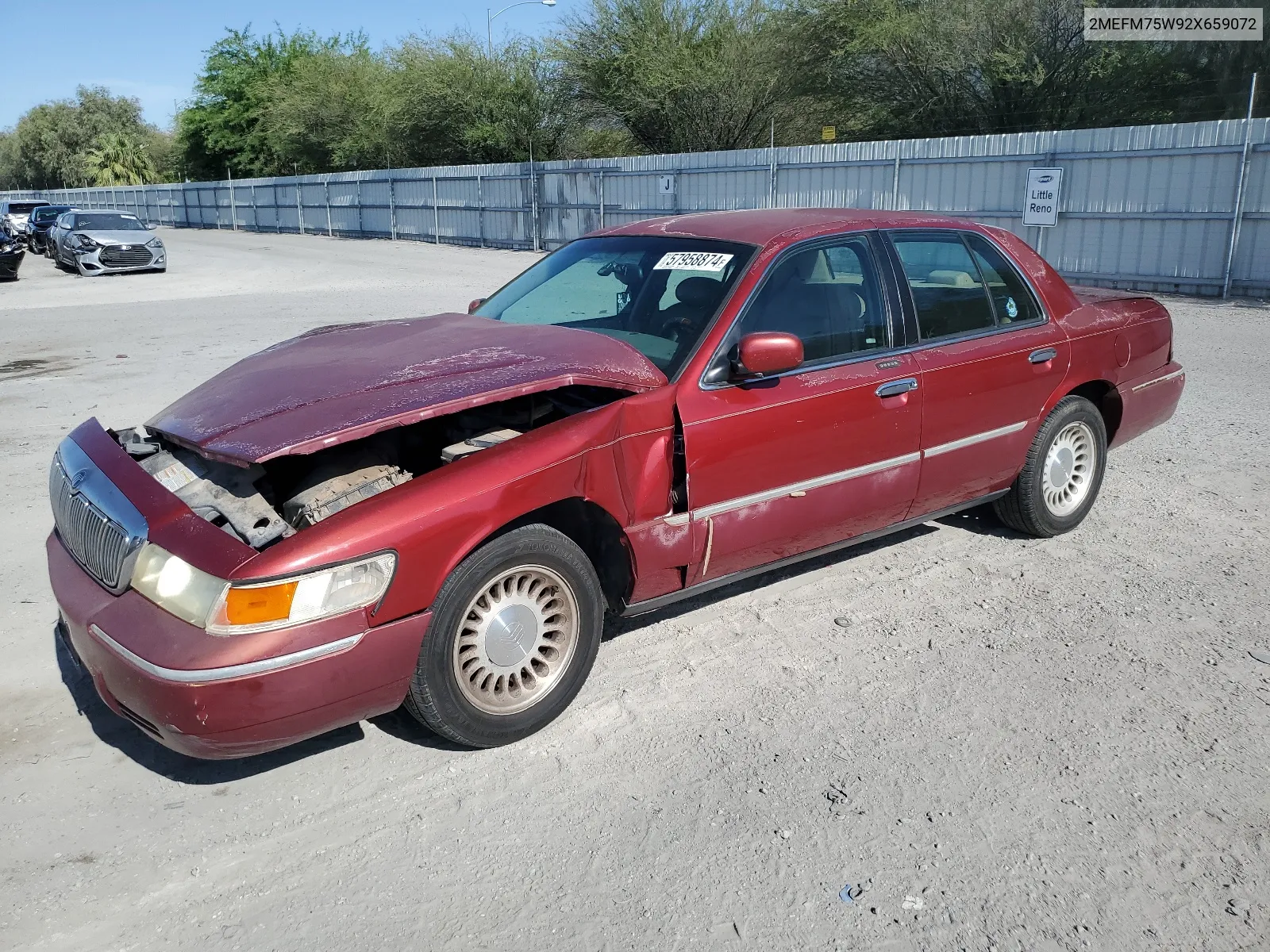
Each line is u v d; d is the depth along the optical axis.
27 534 5.42
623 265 4.41
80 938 2.56
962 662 3.93
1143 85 23.95
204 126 58.03
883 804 3.06
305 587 2.81
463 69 38.03
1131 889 2.70
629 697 3.69
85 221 24.56
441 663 3.12
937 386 4.37
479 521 3.10
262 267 24.62
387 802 3.11
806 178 20.34
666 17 32.88
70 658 3.95
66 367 10.55
